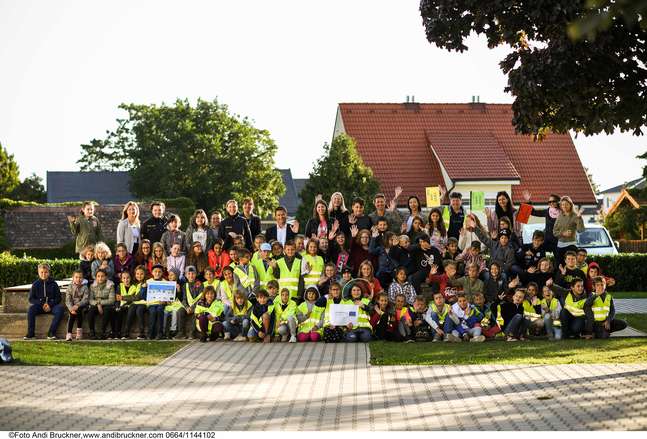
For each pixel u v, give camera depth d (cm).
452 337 1894
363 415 1148
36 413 1163
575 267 1986
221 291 2000
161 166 8044
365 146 6109
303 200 5328
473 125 6275
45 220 5456
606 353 1659
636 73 1755
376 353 1719
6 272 3275
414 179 5966
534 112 1788
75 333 2069
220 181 8225
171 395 1300
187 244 2142
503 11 1795
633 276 3238
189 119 8338
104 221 5406
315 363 1612
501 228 2100
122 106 8600
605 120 1766
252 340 1938
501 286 1997
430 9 1886
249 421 1119
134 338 2025
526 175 6047
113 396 1291
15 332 2128
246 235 2181
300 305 1956
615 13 718
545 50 1739
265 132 8481
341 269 2083
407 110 6341
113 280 2077
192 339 1984
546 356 1641
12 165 9712
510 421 1096
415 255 2067
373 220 2162
